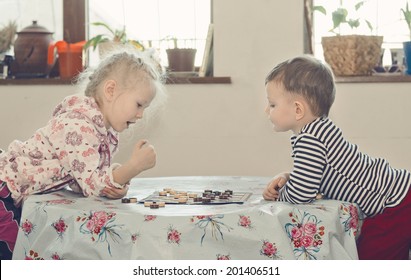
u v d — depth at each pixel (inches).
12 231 68.1
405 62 105.8
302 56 68.0
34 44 111.2
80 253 55.5
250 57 105.5
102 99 69.6
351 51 104.1
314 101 65.5
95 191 64.4
